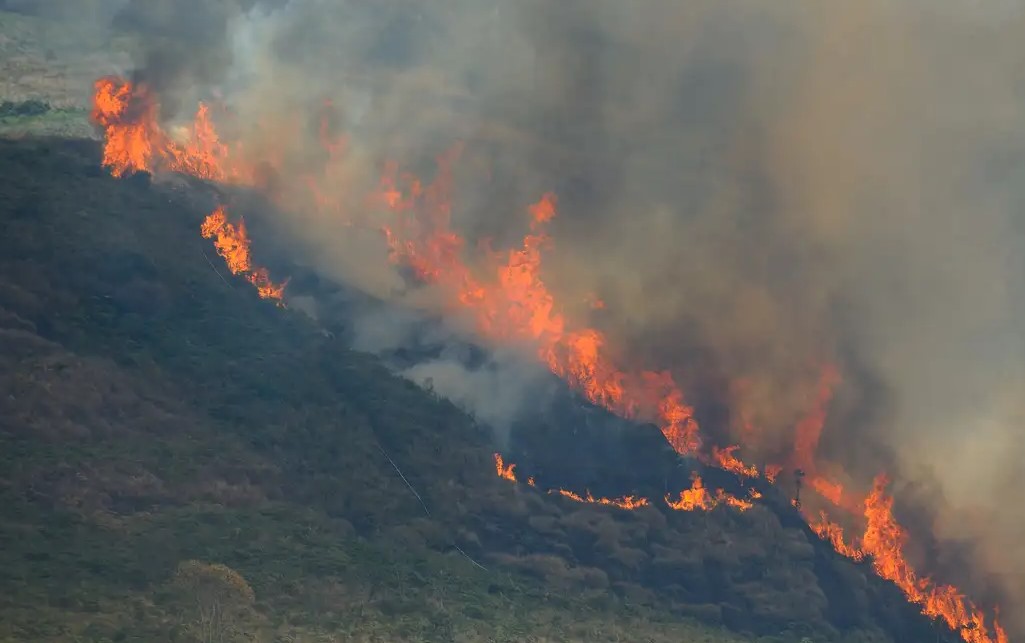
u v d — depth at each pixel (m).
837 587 137.50
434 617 112.00
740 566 135.12
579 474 138.12
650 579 130.88
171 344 136.38
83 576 105.06
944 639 137.62
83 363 129.00
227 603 104.81
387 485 129.62
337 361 141.12
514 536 129.62
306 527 121.25
